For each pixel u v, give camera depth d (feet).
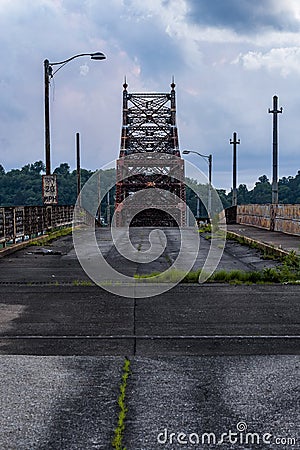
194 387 18.08
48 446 14.10
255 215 110.93
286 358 21.08
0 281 39.96
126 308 30.12
